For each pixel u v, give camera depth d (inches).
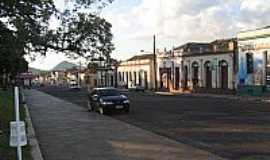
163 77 3403.1
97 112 1266.0
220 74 2581.2
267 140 612.7
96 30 587.8
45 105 1689.2
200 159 470.0
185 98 2079.2
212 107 1365.7
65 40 575.8
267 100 1782.7
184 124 863.1
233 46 2445.9
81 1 568.1
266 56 2146.9
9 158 448.8
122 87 4170.8
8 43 565.3
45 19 560.4
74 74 6264.8
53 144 611.5
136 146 574.6
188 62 2965.1
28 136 667.4
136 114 1160.8
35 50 583.2
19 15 550.3
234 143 589.0
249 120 914.7
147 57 3855.8
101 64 623.2
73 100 2122.3
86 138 669.3
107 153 522.9
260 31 2176.4
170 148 552.4
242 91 2309.3
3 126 710.5
